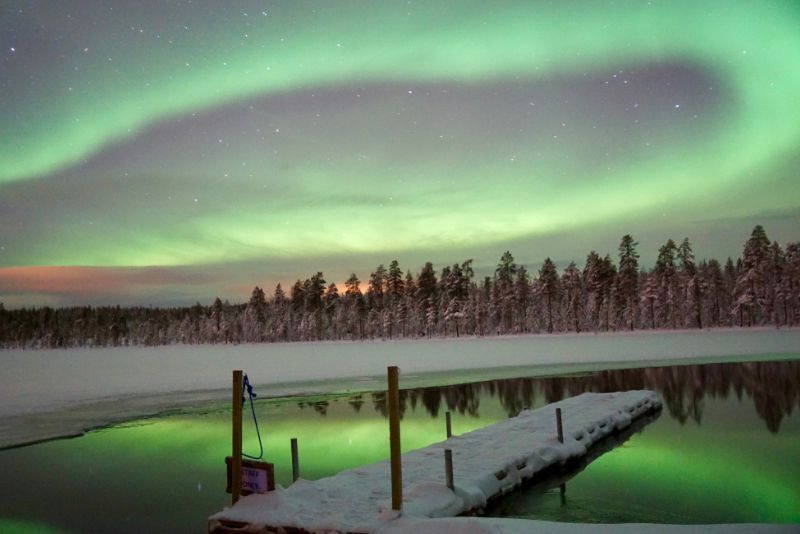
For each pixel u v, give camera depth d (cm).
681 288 8969
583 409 1903
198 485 1312
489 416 2175
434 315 10381
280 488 891
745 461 1362
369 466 1152
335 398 2912
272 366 5275
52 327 14188
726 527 644
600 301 9525
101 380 4253
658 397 2492
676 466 1326
